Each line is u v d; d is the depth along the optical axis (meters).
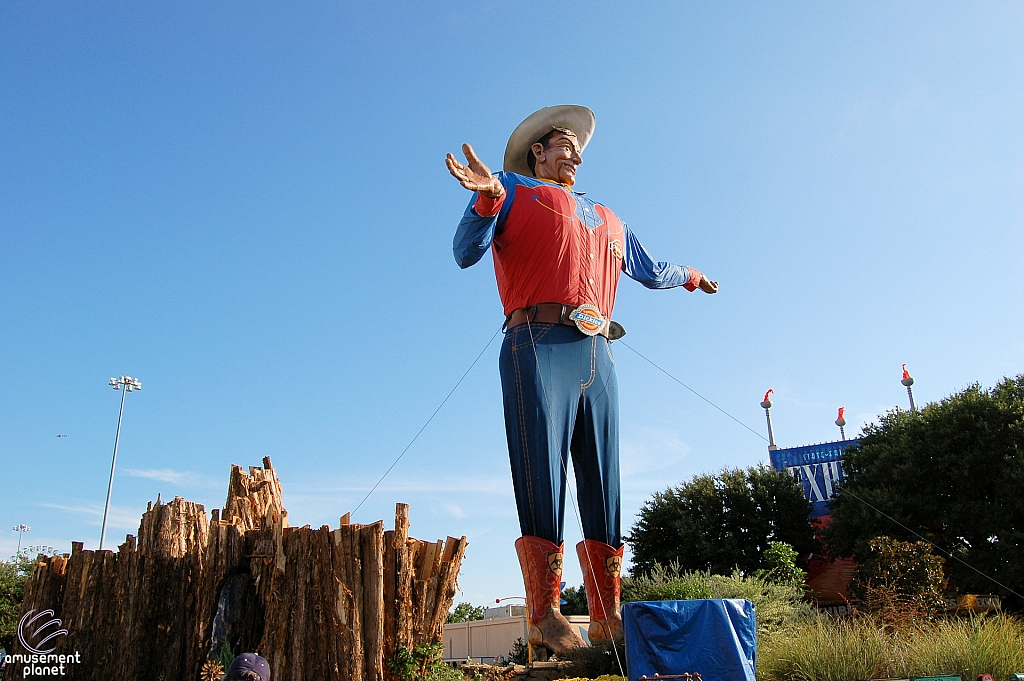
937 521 31.42
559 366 17.00
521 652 22.86
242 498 18.86
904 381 45.84
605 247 18.25
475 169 15.41
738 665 9.48
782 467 42.00
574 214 17.78
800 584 26.05
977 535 30.36
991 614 21.83
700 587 17.66
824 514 39.97
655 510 38.16
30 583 16.95
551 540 16.19
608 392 17.80
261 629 15.44
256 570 16.02
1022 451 29.83
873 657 12.55
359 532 15.10
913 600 20.17
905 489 32.56
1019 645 12.67
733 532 36.06
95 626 15.91
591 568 17.25
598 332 17.64
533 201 17.48
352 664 13.98
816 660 12.55
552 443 16.53
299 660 14.22
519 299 17.30
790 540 35.41
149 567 15.98
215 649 14.95
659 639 9.59
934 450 32.09
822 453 41.50
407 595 15.05
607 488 17.59
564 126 19.59
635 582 21.39
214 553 15.94
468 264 16.30
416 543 15.95
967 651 12.37
